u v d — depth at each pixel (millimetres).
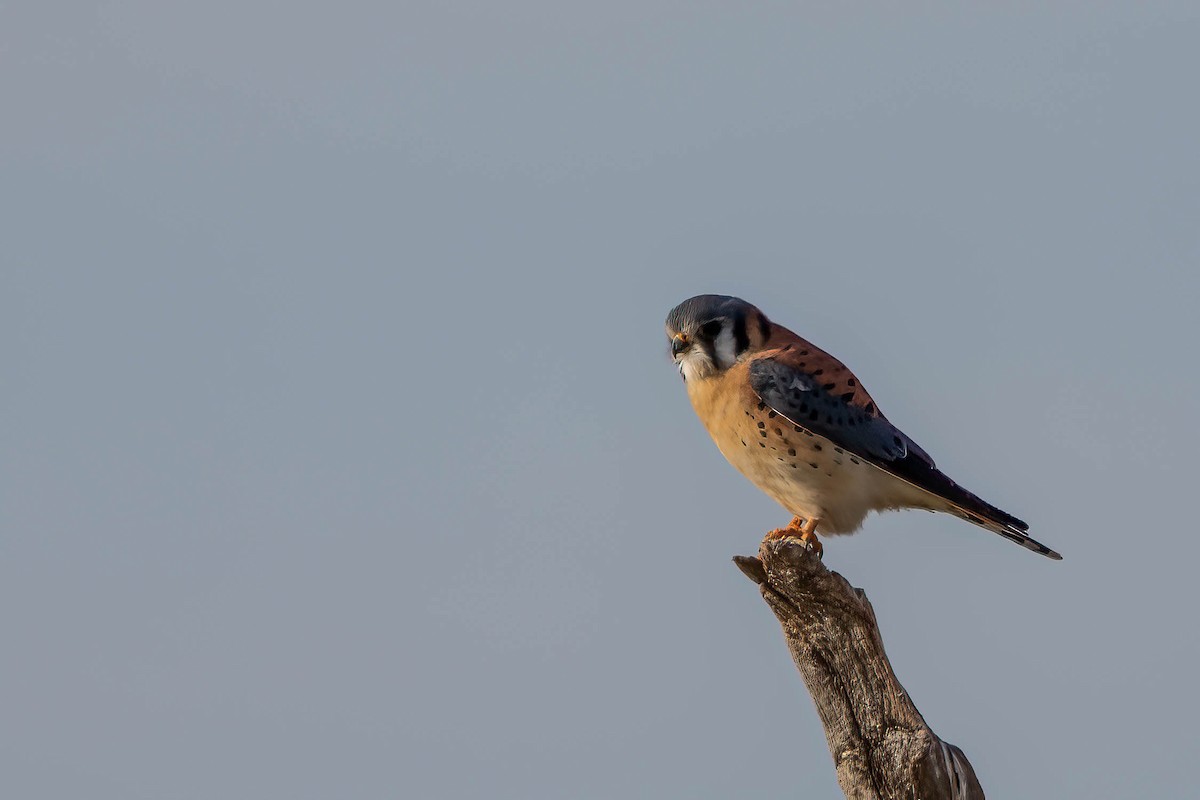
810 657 9266
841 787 9219
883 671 9094
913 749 8938
